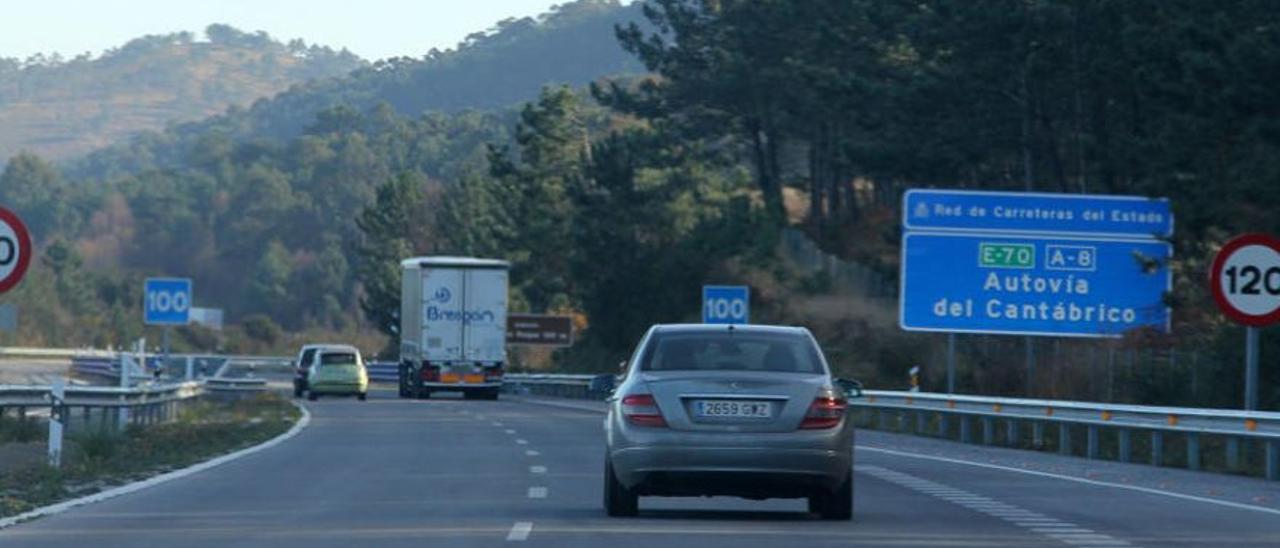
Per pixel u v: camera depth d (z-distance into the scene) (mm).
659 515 42750
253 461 63594
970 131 127000
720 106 183375
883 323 138375
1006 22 115750
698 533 38062
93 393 80500
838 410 39938
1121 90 115500
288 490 50062
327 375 148250
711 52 183375
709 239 179125
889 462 66188
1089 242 97062
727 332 41281
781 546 35781
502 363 150500
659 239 193375
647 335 41812
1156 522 42312
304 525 39750
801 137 180250
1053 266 96938
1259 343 91625
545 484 52625
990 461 67875
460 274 150000
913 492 51062
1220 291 60625
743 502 47250
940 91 125188
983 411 84812
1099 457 74500
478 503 45812
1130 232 97125
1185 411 65000
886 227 157250
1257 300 60625
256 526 39594
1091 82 114375
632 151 196750
